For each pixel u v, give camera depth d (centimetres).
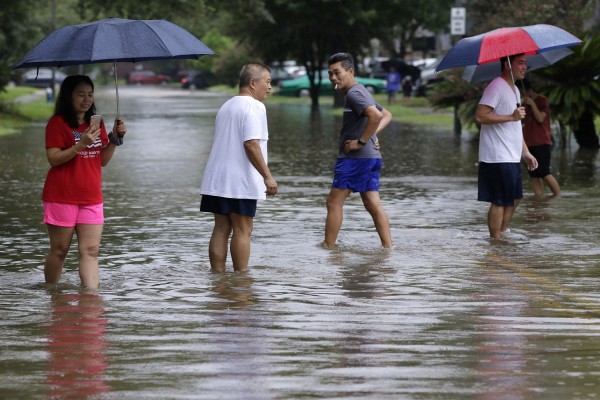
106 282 1991
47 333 1555
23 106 10119
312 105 11025
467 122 5866
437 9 11194
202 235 2570
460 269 2097
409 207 3078
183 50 1950
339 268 2114
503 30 2508
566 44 2512
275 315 1675
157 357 1405
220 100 13000
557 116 5062
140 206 3117
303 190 3516
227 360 1386
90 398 1216
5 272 2102
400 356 1402
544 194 3375
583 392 1227
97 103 12025
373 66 14238
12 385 1269
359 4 10406
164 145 5684
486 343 1475
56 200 1919
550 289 1883
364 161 2345
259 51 11188
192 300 1811
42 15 13638
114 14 7931
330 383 1270
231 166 2050
